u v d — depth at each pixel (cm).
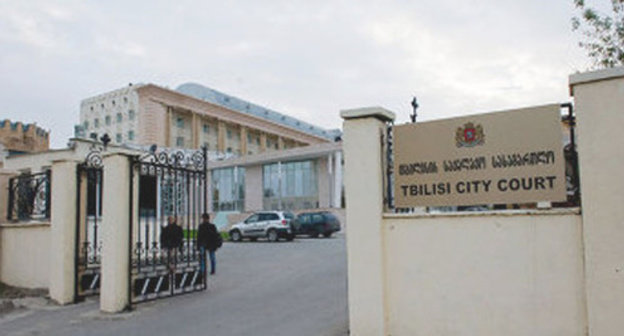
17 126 4625
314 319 809
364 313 659
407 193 671
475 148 637
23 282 1196
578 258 556
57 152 2377
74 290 1023
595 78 546
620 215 530
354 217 678
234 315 866
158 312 903
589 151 548
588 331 540
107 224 935
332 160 3997
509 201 613
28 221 1208
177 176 1090
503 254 593
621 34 1241
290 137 8706
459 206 642
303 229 2825
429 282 632
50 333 797
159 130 6581
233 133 7800
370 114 673
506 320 586
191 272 1098
